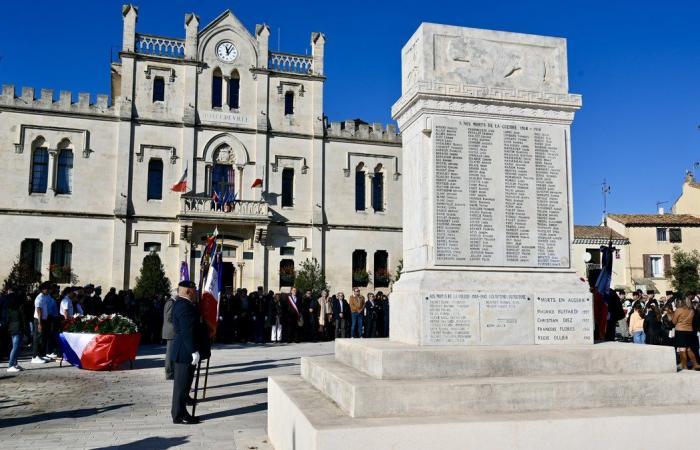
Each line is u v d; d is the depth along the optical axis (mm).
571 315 7434
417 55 8000
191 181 38281
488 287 7309
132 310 25188
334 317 27594
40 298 17562
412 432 5008
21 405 11008
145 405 11008
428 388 5535
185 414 9336
